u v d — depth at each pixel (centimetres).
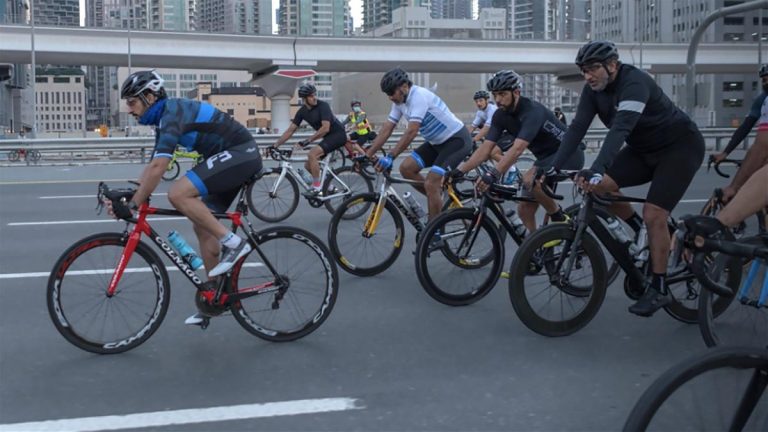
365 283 673
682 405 236
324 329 538
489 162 1080
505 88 607
